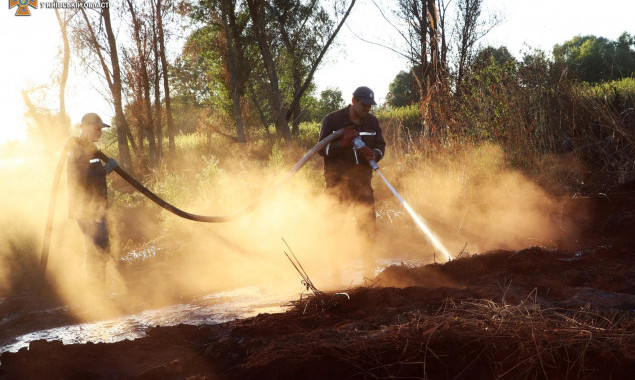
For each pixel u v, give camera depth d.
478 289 4.02
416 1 17.55
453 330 2.89
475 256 5.12
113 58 19.42
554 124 9.23
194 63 21.80
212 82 23.28
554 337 2.77
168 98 20.62
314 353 2.83
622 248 5.16
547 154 8.71
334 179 5.51
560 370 2.59
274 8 18.41
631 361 2.53
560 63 9.49
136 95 19.91
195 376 2.84
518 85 9.22
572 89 9.13
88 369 3.04
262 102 21.12
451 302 3.51
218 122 23.39
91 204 5.94
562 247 5.68
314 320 3.72
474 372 2.64
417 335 2.89
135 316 4.82
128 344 3.36
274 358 2.84
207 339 3.47
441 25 17.12
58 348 3.22
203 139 23.70
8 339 4.37
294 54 18.86
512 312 3.13
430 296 3.98
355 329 3.27
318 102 34.94
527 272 4.64
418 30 17.56
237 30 19.25
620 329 2.83
